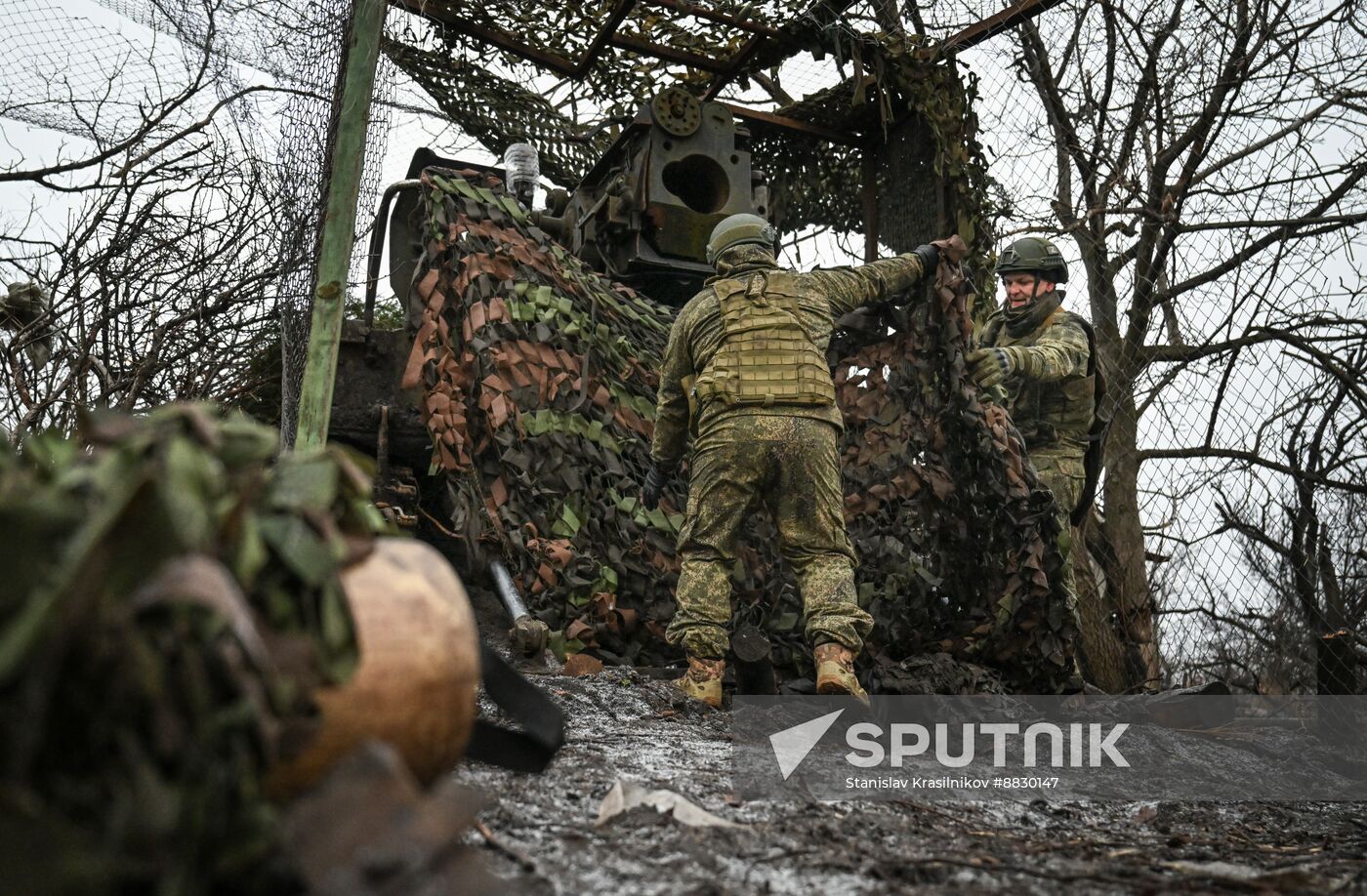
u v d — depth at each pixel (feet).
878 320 18.15
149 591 3.15
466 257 16.88
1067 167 29.32
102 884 2.95
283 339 16.49
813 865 6.27
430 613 4.63
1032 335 21.86
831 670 13.38
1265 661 22.24
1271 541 21.95
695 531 14.37
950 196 23.36
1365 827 10.12
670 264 22.03
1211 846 8.14
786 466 14.17
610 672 14.32
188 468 3.58
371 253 20.90
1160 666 23.39
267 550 3.86
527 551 15.55
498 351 16.28
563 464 16.15
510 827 6.61
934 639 17.30
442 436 16.25
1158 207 26.91
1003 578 16.78
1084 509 21.56
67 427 16.96
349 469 4.58
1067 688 16.84
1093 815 9.78
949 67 23.24
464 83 27.73
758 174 24.03
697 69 27.17
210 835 3.22
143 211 18.44
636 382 17.84
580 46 26.37
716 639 13.82
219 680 3.27
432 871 3.43
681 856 6.26
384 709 4.33
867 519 17.56
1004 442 16.69
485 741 6.14
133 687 3.07
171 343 19.06
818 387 14.34
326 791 3.57
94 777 3.07
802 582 14.32
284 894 3.44
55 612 2.87
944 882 6.07
